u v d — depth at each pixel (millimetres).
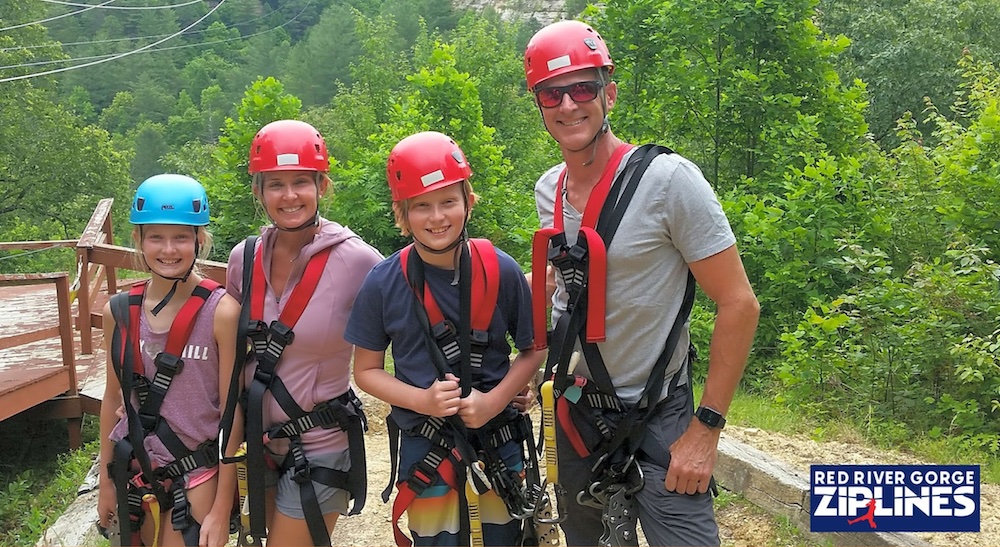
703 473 2820
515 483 3084
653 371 2906
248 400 3229
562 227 3041
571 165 3020
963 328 6742
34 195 32562
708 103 10695
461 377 2949
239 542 3439
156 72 90375
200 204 3262
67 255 31859
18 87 32250
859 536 4301
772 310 8531
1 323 10000
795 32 10734
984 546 4211
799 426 6320
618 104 11547
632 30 11477
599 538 3336
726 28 10609
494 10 99938
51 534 5355
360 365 3129
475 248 3023
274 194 3254
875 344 6918
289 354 3258
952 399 6250
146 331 3262
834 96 11016
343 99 42406
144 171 69750
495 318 3039
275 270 3389
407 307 3010
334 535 5000
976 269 6758
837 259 8102
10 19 35156
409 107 12117
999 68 21391
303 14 116938
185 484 3234
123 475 3221
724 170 11367
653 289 2873
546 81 2895
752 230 8555
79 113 81188
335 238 3322
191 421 3227
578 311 2932
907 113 9797
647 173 2834
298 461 3221
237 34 108000
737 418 6398
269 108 10797
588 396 3025
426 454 3021
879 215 8391
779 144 10383
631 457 2941
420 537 3084
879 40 22562
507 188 12250
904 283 7277
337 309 3279
